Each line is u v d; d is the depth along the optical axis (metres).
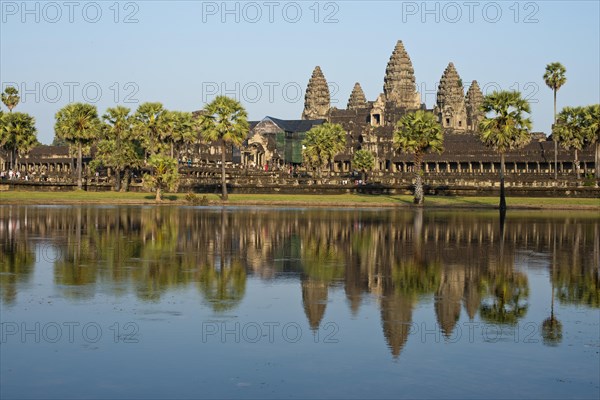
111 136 157.25
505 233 67.62
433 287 37.69
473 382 22.52
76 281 38.09
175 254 49.62
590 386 22.20
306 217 88.56
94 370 23.31
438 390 21.81
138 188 156.88
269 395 21.30
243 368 23.64
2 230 65.50
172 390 21.64
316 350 25.66
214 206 117.56
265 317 30.42
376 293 35.91
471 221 83.19
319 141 189.12
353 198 134.50
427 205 120.81
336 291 36.34
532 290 37.09
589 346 26.38
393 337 27.38
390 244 57.41
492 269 44.19
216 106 130.38
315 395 21.33
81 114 148.75
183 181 155.75
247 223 77.12
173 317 30.11
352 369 23.64
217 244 56.06
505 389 21.94
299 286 37.62
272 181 170.75
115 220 79.00
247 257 48.56
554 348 26.12
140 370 23.36
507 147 113.00
